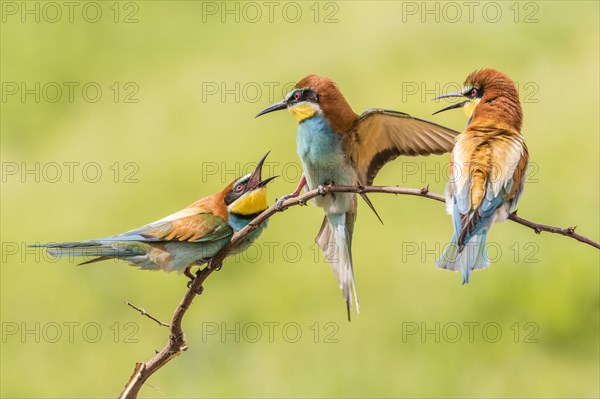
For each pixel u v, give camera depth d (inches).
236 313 501.7
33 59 698.2
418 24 645.9
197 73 654.5
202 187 566.3
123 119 637.9
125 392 268.5
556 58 613.9
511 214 285.9
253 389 472.7
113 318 518.0
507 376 468.1
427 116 581.9
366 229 519.8
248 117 601.6
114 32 710.5
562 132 560.4
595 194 522.3
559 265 495.5
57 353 508.1
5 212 574.6
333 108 339.6
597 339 479.5
